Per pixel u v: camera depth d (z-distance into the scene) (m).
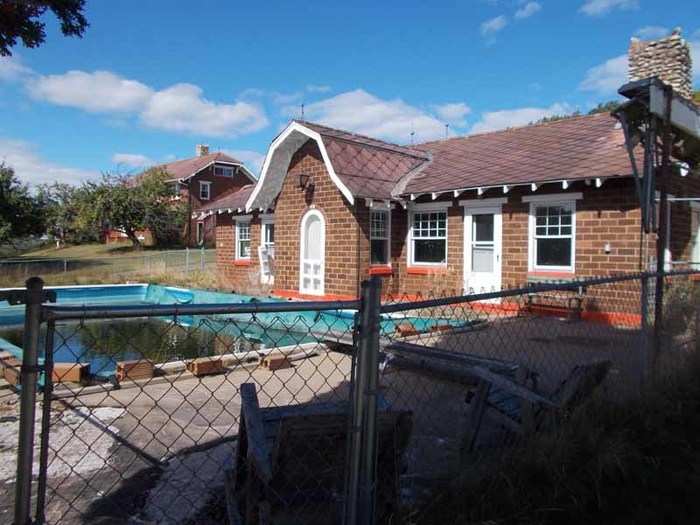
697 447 4.44
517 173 13.07
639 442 4.37
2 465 4.21
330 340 8.30
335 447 2.88
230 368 7.49
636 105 6.00
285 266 17.20
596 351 8.16
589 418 4.34
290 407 3.40
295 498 2.90
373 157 15.98
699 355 6.25
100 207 39.53
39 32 4.34
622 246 11.38
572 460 3.80
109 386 6.41
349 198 14.41
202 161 46.75
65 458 4.30
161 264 26.30
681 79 14.09
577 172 11.72
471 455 4.00
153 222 41.06
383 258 15.73
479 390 4.20
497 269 13.53
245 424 3.11
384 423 2.92
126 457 4.36
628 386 5.26
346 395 6.29
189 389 6.52
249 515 2.95
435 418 5.27
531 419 3.97
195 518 3.42
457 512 3.26
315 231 16.23
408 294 15.48
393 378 6.71
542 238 12.76
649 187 6.04
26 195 32.84
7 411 5.52
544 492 3.55
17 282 20.61
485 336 9.38
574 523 3.41
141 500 3.64
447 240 14.65
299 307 2.54
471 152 16.53
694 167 10.04
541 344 8.73
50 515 3.42
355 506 2.67
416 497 3.38
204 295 17.23
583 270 11.98
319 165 15.88
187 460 4.30
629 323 10.63
